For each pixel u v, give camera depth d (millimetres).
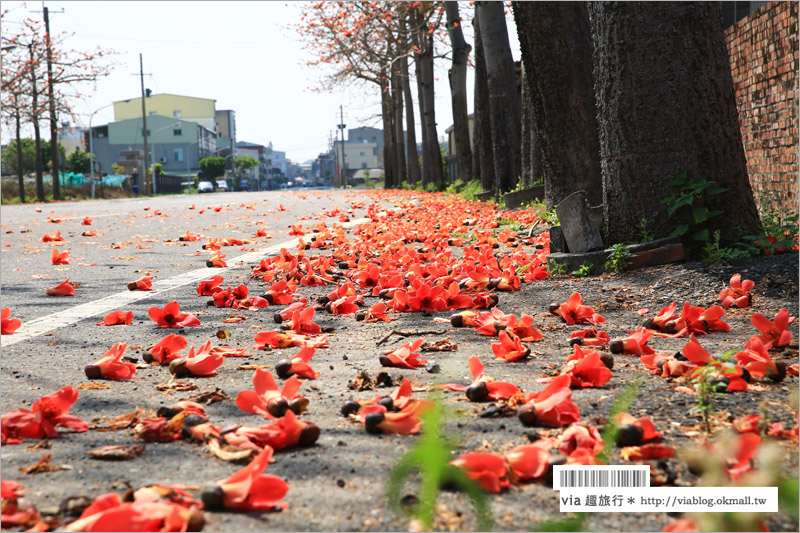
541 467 1697
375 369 2988
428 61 28297
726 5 12492
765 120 7660
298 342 3445
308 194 32031
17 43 34875
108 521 1383
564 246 5602
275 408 2227
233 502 1579
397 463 1876
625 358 3074
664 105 5098
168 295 5207
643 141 5164
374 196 25094
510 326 3520
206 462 1941
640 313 4047
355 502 1643
